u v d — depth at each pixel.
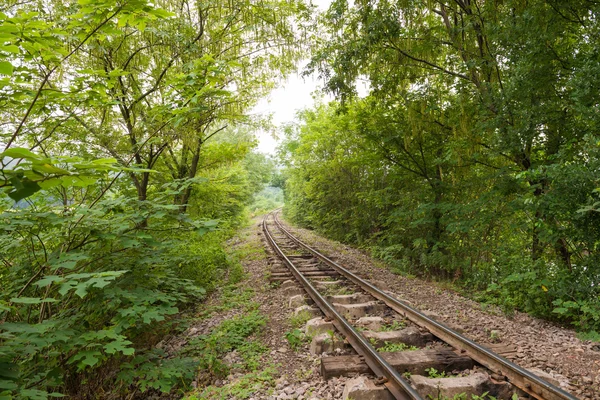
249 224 32.31
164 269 5.69
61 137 5.67
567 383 4.01
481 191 10.15
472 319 6.29
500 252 8.91
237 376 4.61
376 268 11.34
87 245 4.20
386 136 10.71
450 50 9.25
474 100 8.28
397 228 12.50
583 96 5.84
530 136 6.97
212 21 7.96
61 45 3.44
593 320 6.13
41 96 3.90
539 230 7.29
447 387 3.76
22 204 4.11
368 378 4.08
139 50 6.88
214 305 7.57
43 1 5.37
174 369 4.47
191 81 4.07
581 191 5.83
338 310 6.53
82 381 4.41
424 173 11.03
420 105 9.31
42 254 3.98
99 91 4.05
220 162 10.45
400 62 8.95
